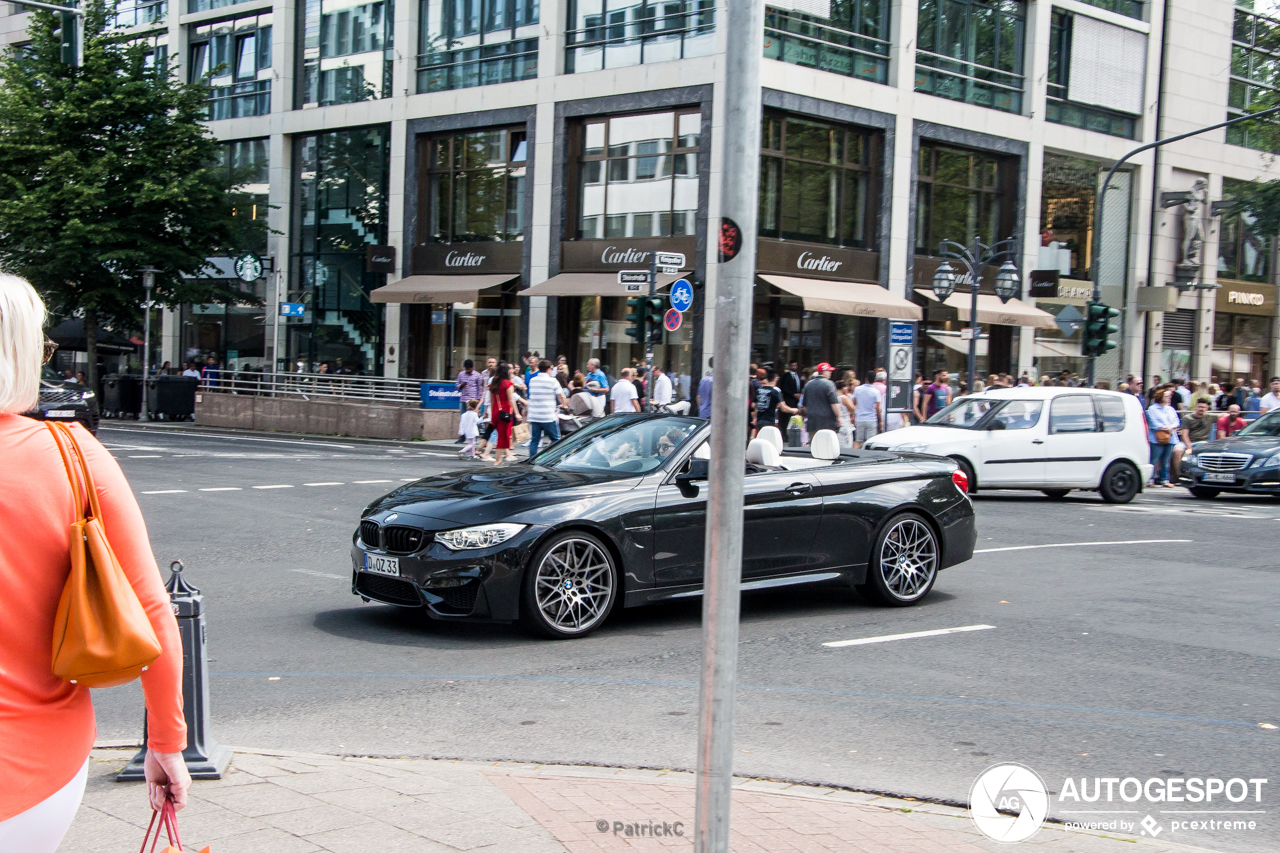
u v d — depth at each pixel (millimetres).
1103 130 35344
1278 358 41156
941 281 25516
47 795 2066
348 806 4207
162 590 2248
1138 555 12070
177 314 40812
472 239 32750
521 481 7887
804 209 28516
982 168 32531
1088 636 8016
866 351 30219
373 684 6391
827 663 7098
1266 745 5582
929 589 9117
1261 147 40125
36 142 31562
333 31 36094
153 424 31797
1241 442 19766
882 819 4332
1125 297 36625
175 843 2369
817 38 28203
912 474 9133
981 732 5695
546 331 30672
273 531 12031
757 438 8195
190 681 4535
